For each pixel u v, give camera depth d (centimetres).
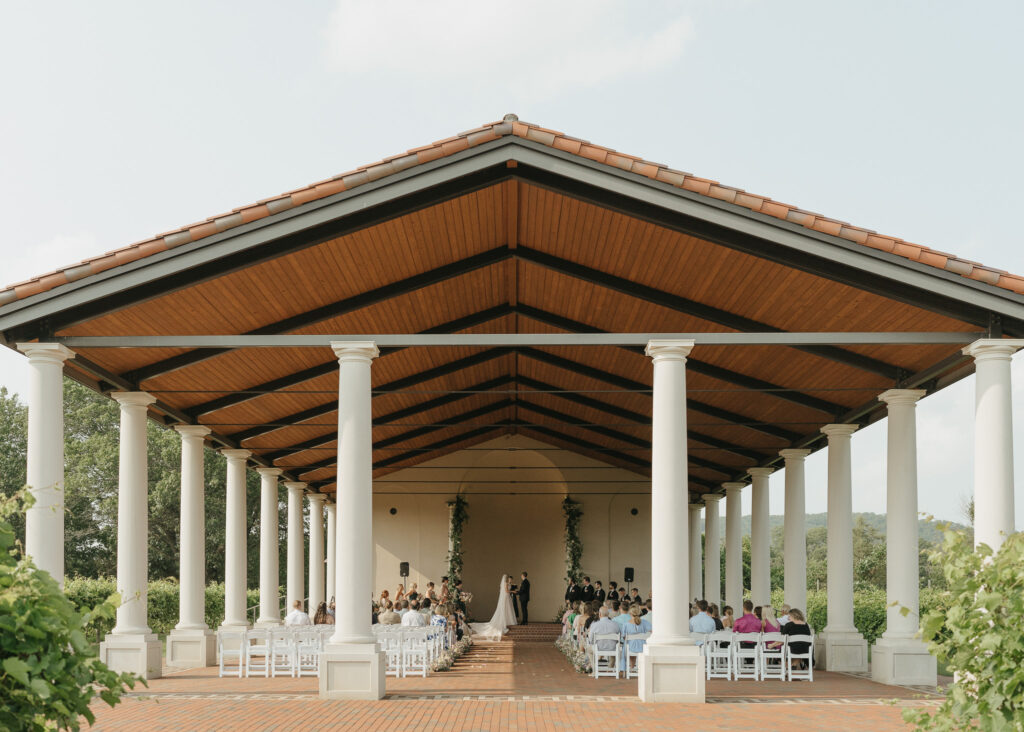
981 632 471
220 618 3747
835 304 1241
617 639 1588
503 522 3186
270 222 1086
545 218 1232
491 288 1541
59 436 1155
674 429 1214
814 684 1456
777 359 1523
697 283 1295
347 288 1317
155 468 5222
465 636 2253
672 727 996
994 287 1080
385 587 3009
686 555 1216
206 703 1174
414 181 1082
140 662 1458
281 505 5700
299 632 1586
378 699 1208
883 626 2597
